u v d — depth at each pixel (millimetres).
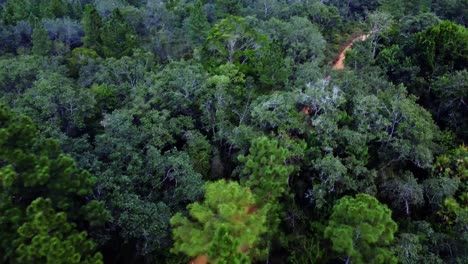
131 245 30812
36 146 25938
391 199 33781
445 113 44062
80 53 52875
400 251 26797
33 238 21188
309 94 35188
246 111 38781
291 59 47188
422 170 36656
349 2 72312
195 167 35219
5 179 21641
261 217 23766
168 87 39375
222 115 37594
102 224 26438
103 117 39375
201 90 38469
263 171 27469
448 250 29062
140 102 37250
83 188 25250
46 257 21438
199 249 22297
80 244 23250
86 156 31000
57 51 56312
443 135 39000
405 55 50375
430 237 29688
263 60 42219
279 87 43812
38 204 22188
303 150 32156
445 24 47812
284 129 33406
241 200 23969
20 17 64688
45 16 65438
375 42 52875
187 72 39906
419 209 34281
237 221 22984
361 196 26062
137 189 31750
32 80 43875
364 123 34969
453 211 30969
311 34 52469
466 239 27656
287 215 31422
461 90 40750
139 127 34844
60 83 39219
